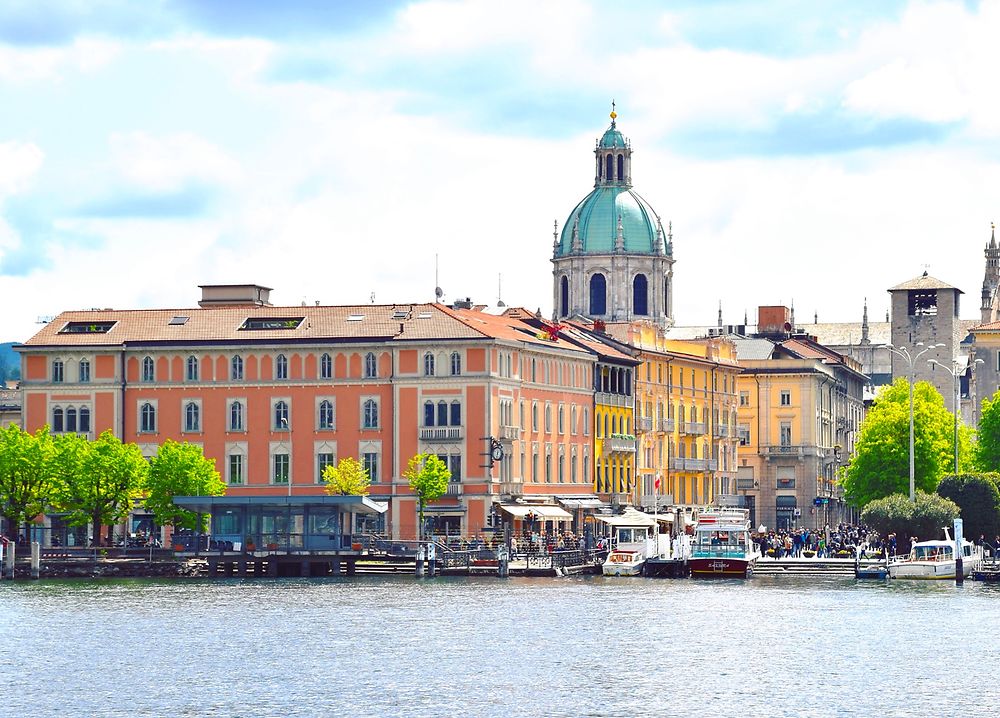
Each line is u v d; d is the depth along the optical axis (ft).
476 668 354.74
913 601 490.90
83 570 566.36
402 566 590.14
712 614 451.12
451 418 651.25
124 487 596.70
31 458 592.19
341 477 640.99
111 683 336.90
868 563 597.52
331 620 431.84
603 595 504.84
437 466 636.89
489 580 565.53
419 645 386.73
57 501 593.83
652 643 391.86
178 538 588.50
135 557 579.07
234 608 460.14
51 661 363.56
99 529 611.47
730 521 625.00
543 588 529.04
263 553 579.48
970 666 359.05
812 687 333.62
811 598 498.69
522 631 411.54
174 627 416.87
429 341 651.25
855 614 452.76
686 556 592.19
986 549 643.04
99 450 596.29
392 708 311.88
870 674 348.59
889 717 305.12
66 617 437.58
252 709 311.06
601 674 347.36
